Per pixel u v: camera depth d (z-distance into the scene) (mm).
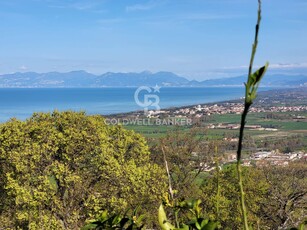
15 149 17281
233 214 17359
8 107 162375
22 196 16062
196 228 1702
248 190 18641
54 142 17719
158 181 18766
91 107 139250
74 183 17328
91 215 16406
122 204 16734
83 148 17984
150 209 17719
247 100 1202
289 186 15930
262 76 1172
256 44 1173
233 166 18500
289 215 12555
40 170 17375
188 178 22422
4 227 16922
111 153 18203
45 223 15828
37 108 151500
